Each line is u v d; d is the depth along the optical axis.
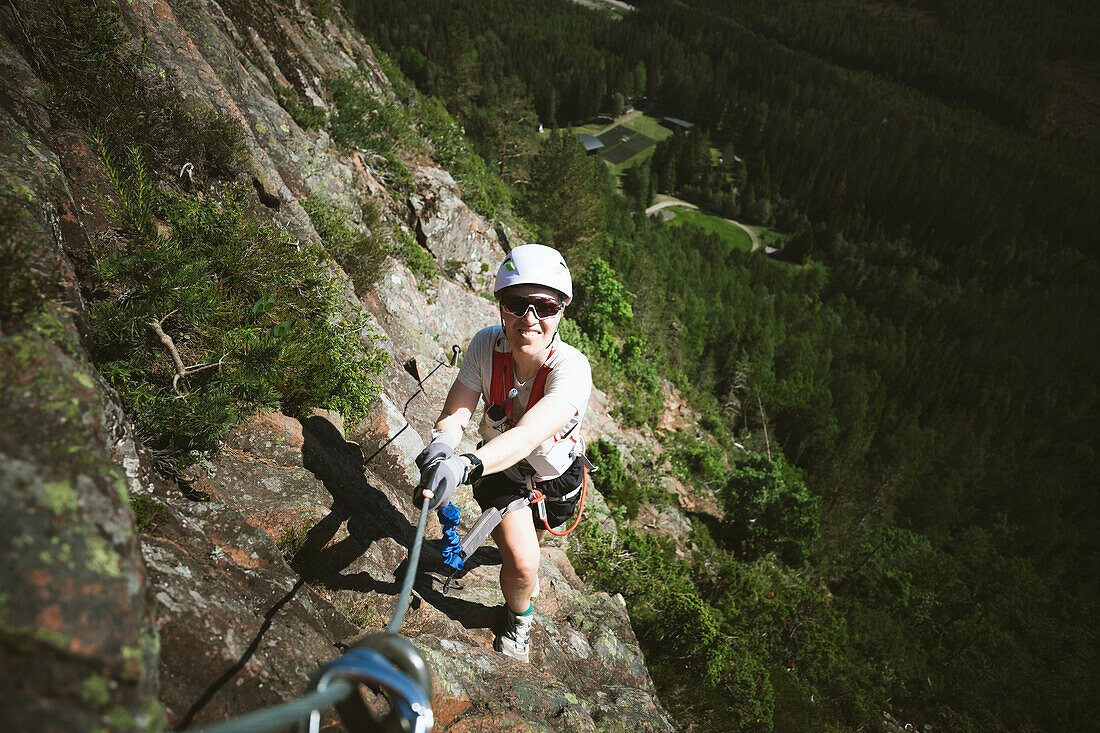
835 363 105.25
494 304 13.41
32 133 3.15
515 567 2.73
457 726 2.43
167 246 3.17
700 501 31.31
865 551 45.66
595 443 19.45
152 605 1.42
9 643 0.89
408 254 10.93
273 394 3.25
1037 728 38.66
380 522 3.51
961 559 54.91
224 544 2.33
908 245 182.25
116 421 2.27
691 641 9.84
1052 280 175.50
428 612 2.96
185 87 5.20
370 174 12.90
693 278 110.19
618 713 3.43
